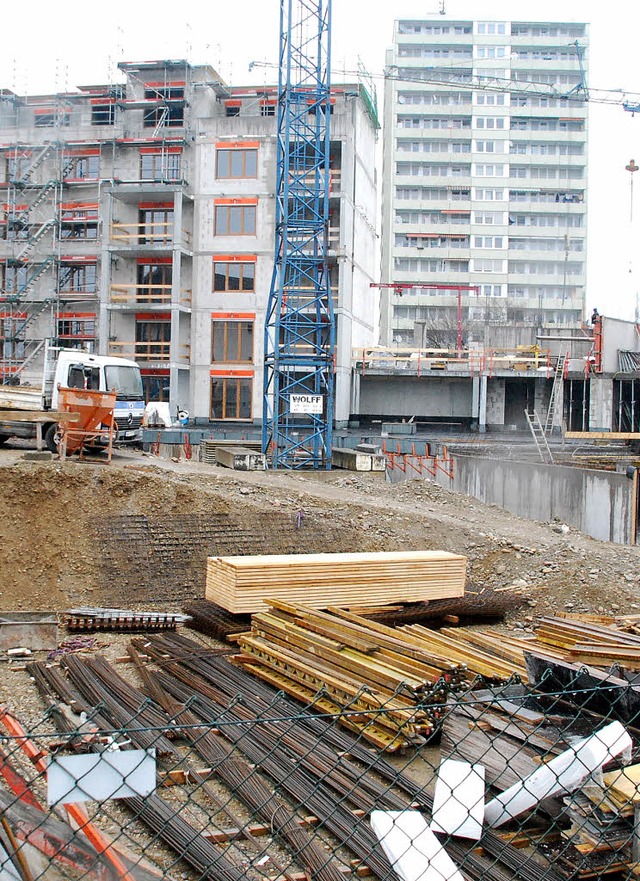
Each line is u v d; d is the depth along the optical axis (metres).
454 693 8.92
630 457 29.94
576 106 94.75
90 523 17.64
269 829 7.23
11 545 16.84
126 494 18.44
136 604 15.67
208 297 41.12
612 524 21.97
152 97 44.12
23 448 24.66
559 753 7.46
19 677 11.32
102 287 40.81
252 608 13.34
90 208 43.16
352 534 18.98
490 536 19.78
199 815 7.54
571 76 96.44
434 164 95.19
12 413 22.67
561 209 93.81
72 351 25.47
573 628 11.25
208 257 41.09
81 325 43.34
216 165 41.09
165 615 14.28
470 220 94.38
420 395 43.12
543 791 6.45
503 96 96.00
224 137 41.00
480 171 95.00
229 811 7.61
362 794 7.75
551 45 97.69
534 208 94.00
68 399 21.02
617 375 38.66
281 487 22.88
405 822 5.57
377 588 14.20
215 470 25.44
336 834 7.11
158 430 33.47
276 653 11.08
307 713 9.79
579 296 93.25
